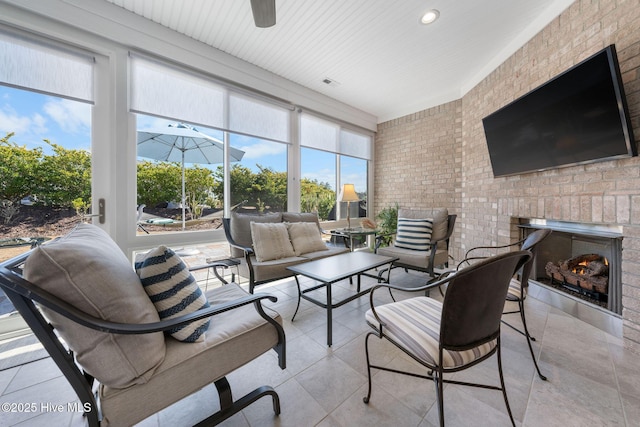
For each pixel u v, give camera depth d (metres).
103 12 2.04
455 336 0.88
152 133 2.39
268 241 2.46
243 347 1.01
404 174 4.25
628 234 1.54
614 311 1.75
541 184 2.19
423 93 3.73
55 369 1.45
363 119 4.38
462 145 3.49
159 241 2.43
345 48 2.63
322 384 1.30
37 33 1.84
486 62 2.90
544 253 2.37
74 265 0.69
